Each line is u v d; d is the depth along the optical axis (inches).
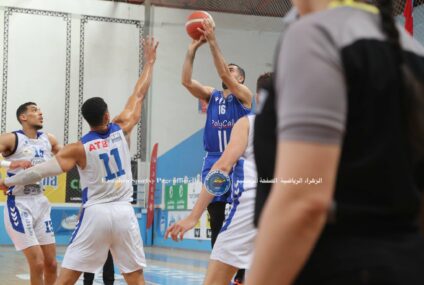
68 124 835.4
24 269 478.9
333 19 56.6
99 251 222.2
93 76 851.4
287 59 53.7
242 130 169.0
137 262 226.8
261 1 824.9
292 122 51.1
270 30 829.8
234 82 281.3
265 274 50.5
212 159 290.8
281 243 49.8
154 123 856.3
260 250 51.1
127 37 869.2
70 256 220.7
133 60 869.2
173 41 870.4
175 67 868.0
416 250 54.3
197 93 298.0
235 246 171.6
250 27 839.7
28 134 344.2
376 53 55.1
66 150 225.1
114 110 856.9
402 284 51.5
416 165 58.2
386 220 54.9
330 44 53.9
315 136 50.3
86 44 850.8
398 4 347.3
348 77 53.4
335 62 52.8
